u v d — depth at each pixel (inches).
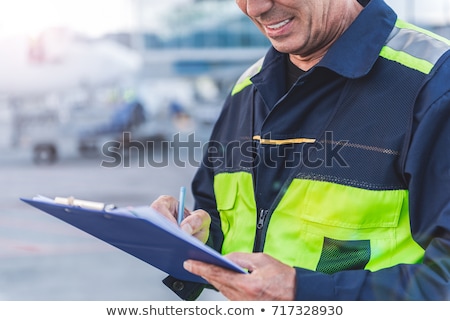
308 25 86.4
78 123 852.6
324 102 88.4
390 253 82.4
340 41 86.8
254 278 75.8
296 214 87.1
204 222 91.4
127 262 352.8
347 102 86.3
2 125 1076.5
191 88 1123.3
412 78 83.2
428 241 79.1
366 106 85.0
